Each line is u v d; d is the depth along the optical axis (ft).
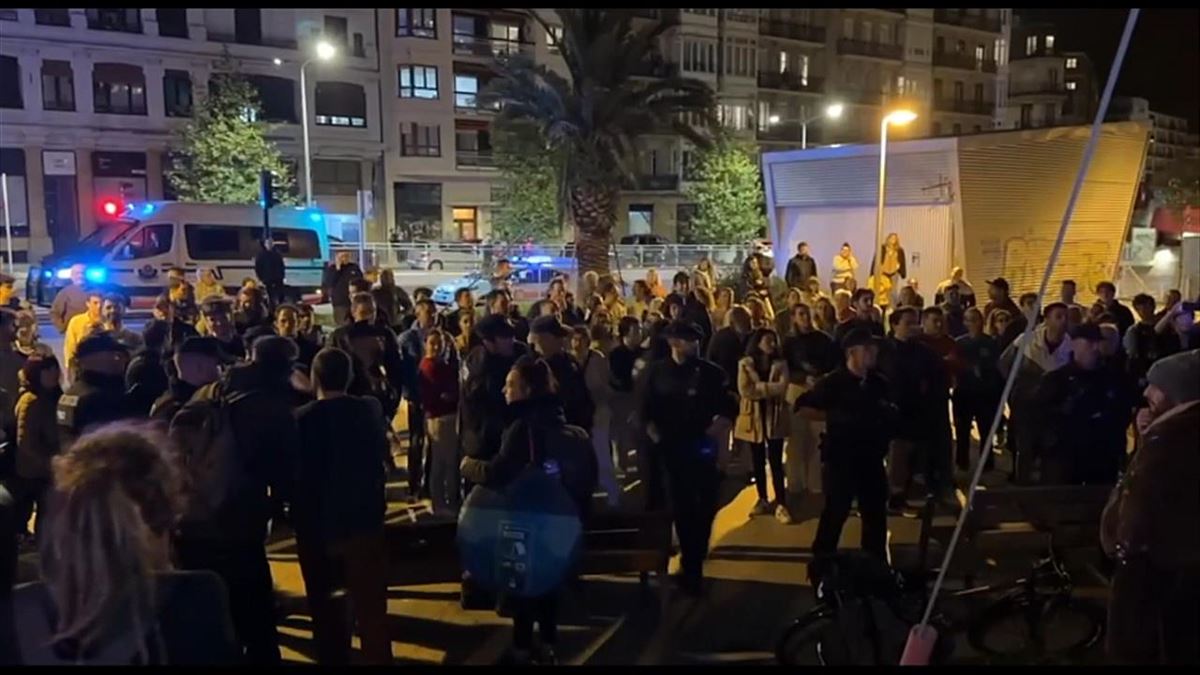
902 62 225.15
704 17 181.57
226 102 116.16
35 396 19.81
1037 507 18.56
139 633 7.27
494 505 15.58
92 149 131.85
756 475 25.95
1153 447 10.17
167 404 17.30
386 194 156.76
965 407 29.78
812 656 15.88
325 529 14.55
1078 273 67.82
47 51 127.24
